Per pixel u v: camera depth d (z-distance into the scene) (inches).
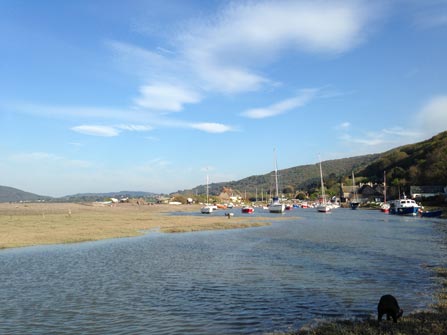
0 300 704.4
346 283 805.2
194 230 2178.9
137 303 682.2
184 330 543.8
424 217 3395.7
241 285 807.1
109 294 744.3
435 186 5428.2
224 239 1742.1
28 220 2691.9
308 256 1195.9
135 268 1018.1
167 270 986.7
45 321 588.4
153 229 2223.2
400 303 637.3
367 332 481.4
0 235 1731.1
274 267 1011.9
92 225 2338.8
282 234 1968.5
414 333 470.6
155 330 545.6
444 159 5383.9
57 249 1401.3
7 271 983.6
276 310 628.1
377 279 836.0
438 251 1259.8
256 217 3654.0
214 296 722.2
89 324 573.3
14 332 542.3
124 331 543.2
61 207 5477.4
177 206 6756.9
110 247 1457.9
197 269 997.8
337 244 1501.0
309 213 4714.6
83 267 1036.5
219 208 6870.1
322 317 585.0
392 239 1647.4
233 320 583.2
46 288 796.6
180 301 692.1
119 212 4475.9
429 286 758.5
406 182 6186.0
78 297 724.0
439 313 565.0
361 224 2640.3
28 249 1397.6
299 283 815.7
